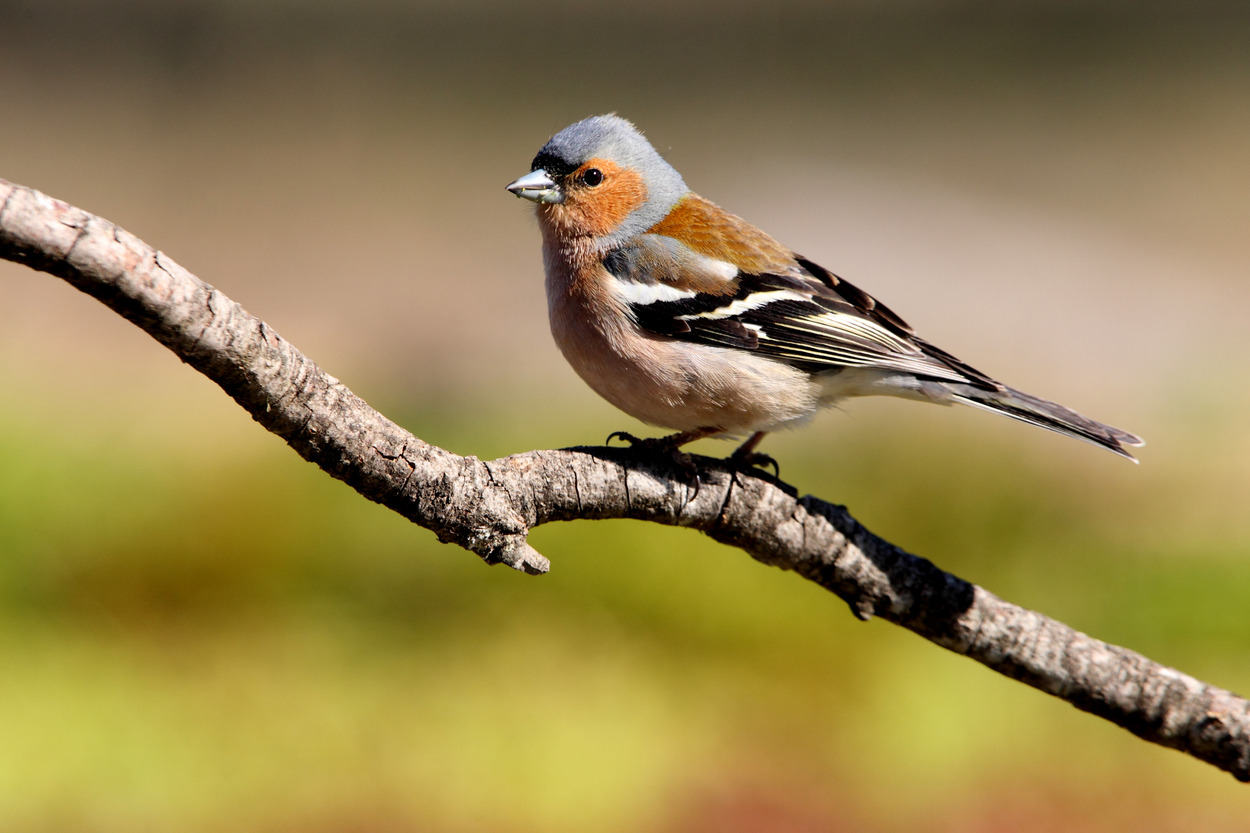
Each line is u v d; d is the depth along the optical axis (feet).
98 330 62.34
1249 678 34.99
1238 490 45.78
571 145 23.68
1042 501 43.01
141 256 12.32
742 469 18.45
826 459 46.01
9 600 34.88
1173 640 36.65
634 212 23.98
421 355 60.90
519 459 16.14
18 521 35.99
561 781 30.81
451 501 14.80
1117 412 55.72
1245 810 30.94
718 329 22.79
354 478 14.32
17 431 40.01
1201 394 56.24
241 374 13.16
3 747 30.07
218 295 12.83
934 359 23.66
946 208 90.33
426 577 36.88
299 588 36.52
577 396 53.26
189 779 30.04
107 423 45.14
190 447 42.32
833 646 35.58
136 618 35.50
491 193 93.86
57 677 32.53
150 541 36.52
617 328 22.86
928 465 45.16
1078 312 71.56
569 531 37.76
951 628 18.63
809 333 22.97
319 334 65.00
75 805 29.01
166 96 108.27
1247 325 68.74
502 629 35.63
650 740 32.32
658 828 29.60
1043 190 94.58
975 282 76.59
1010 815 30.53
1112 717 18.57
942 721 33.47
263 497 38.52
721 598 36.50
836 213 88.84
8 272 70.69
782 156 101.19
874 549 18.72
